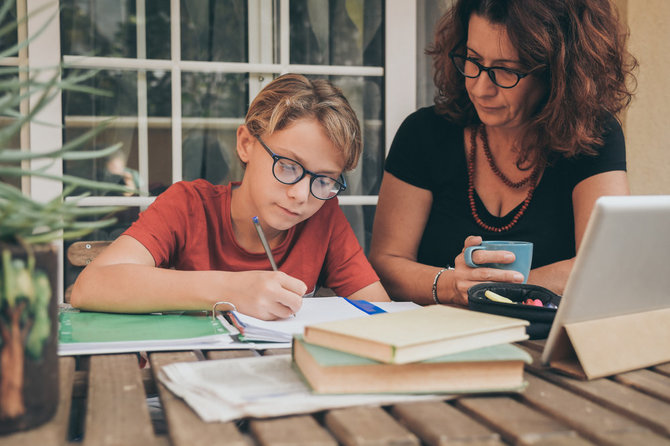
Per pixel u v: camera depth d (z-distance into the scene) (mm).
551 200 1624
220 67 2252
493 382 737
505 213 1666
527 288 1172
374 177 2383
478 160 1699
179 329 1008
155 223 1388
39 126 2086
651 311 917
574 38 1447
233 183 1556
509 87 1420
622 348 850
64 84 626
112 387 742
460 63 1681
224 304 1114
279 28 2279
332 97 1362
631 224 790
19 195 610
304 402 662
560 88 1440
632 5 2174
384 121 2361
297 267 1513
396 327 751
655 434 626
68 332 980
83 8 2143
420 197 1742
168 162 2240
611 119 1619
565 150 1526
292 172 1289
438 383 721
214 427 619
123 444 578
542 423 639
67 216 628
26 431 586
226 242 1491
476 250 1274
